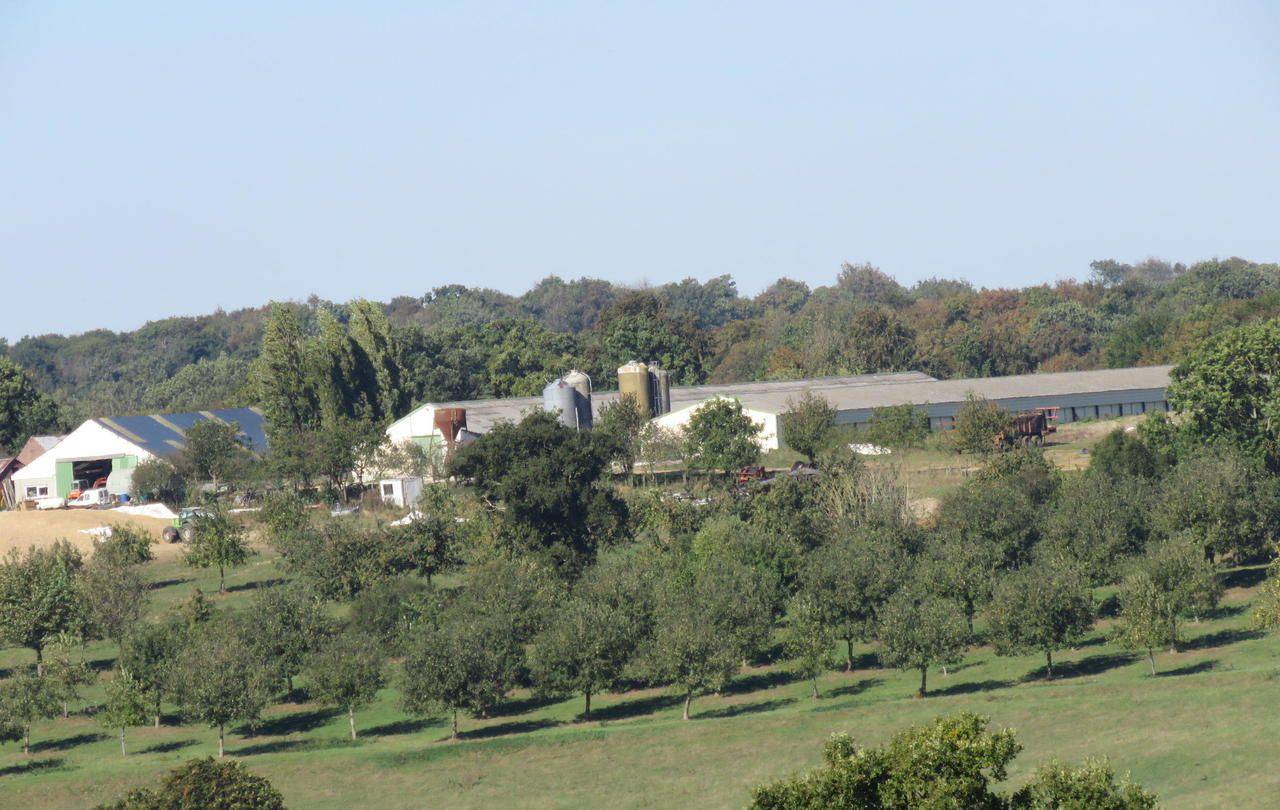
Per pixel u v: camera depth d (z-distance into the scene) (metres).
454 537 123.06
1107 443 137.38
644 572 108.88
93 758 85.69
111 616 107.62
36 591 105.94
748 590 100.56
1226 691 78.62
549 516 127.12
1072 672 91.56
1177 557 94.31
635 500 136.50
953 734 47.22
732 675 93.81
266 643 97.25
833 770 47.53
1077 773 46.75
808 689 93.06
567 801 72.62
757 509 127.06
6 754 87.69
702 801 70.38
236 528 131.62
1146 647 90.75
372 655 89.94
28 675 92.12
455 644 88.50
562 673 90.12
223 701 85.69
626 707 92.06
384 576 116.94
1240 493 113.06
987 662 97.19
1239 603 105.00
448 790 75.75
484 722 90.50
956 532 113.69
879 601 98.31
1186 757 68.31
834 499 129.38
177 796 63.75
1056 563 99.44
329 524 125.12
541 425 132.12
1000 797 47.97
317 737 88.62
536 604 103.38
